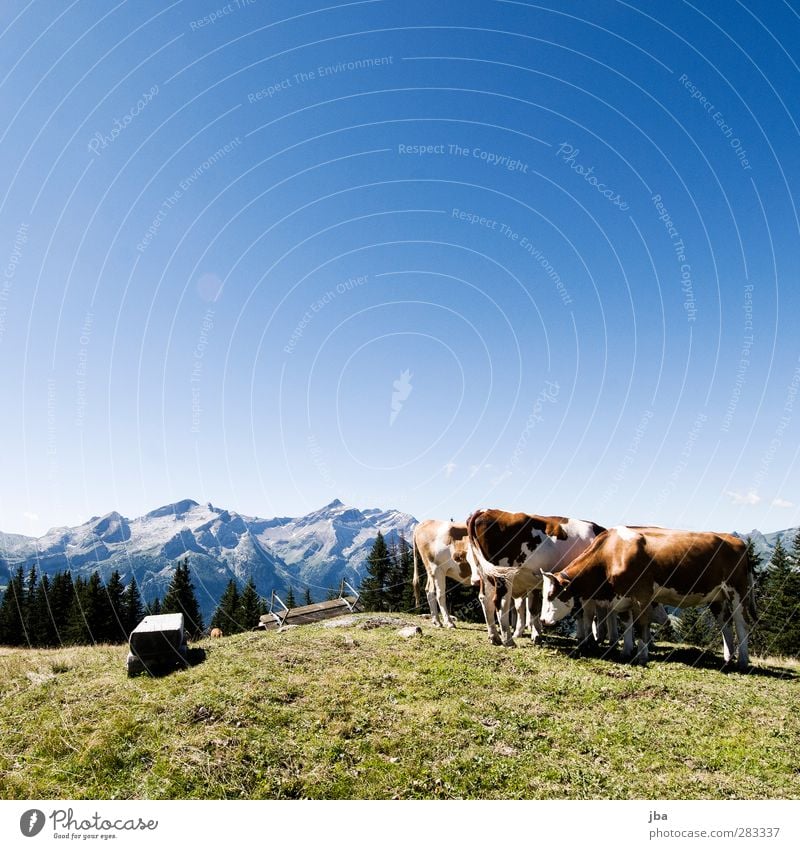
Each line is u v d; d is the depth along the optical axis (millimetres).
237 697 8508
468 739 7516
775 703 8977
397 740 7402
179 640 10773
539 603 13430
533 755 7230
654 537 11711
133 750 7164
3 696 9664
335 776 6707
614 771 6918
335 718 8000
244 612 45688
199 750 7039
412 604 34125
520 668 10500
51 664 11789
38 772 6855
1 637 44500
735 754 7309
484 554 13031
